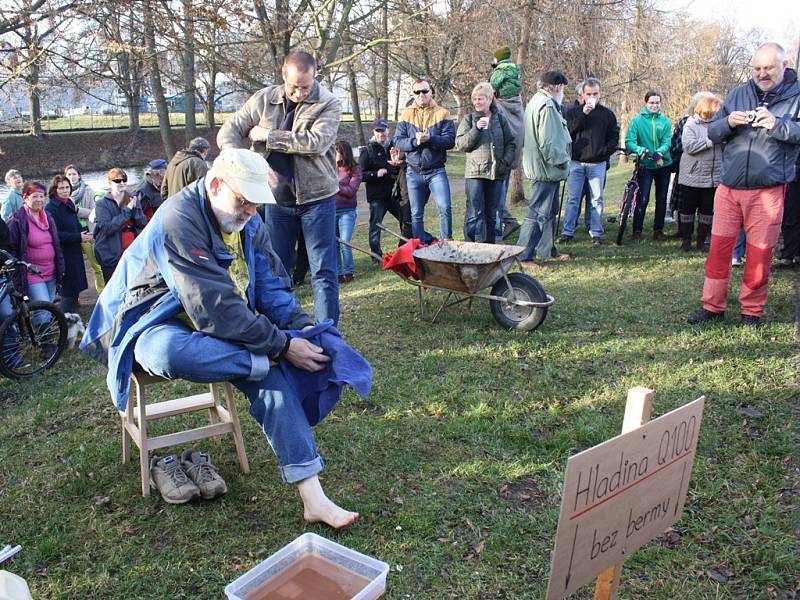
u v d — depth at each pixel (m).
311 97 4.98
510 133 8.07
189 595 2.79
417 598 2.76
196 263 3.04
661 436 2.06
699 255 8.45
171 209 3.11
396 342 5.73
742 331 5.56
